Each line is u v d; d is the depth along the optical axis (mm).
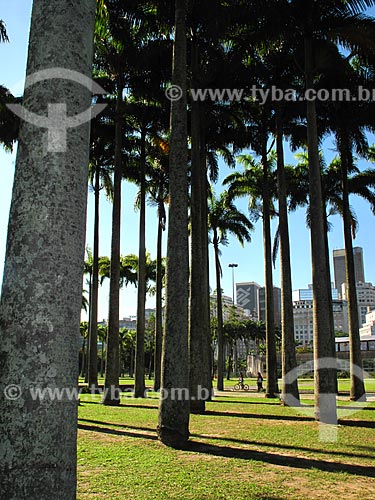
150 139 23578
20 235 3080
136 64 18406
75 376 3053
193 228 15781
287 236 19469
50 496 2752
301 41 16234
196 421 13812
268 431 11727
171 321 9906
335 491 6305
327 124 20797
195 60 16750
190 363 16047
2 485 2697
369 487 6543
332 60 16016
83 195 3332
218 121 21406
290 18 15172
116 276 19609
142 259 24250
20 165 3225
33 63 3383
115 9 16750
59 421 2875
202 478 6879
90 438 10516
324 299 13609
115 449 9102
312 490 6336
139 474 7086
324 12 14906
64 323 3018
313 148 14555
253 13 15133
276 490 6293
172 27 16172
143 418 14406
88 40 3572
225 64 17375
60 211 3146
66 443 2898
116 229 19719
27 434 2766
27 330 2910
